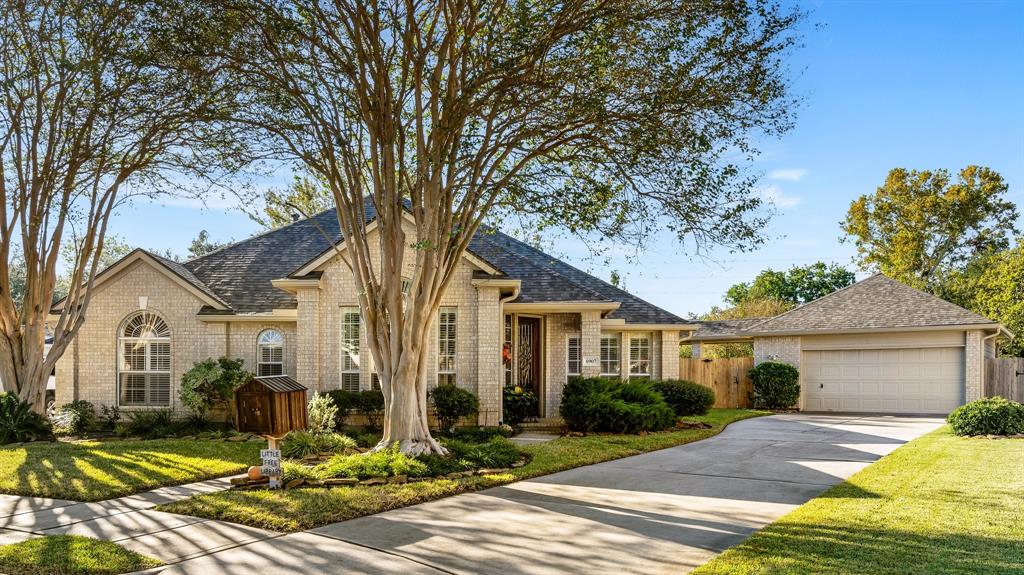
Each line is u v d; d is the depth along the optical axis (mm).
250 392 10258
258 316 18797
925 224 43625
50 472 11375
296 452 13266
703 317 52875
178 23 12133
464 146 13023
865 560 6316
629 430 17219
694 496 9812
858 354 25203
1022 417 16234
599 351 20109
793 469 12070
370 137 13133
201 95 13508
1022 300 32688
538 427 18766
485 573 6316
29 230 16906
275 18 11656
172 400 19203
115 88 14367
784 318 26844
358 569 6438
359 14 12188
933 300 25094
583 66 12008
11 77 15961
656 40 11992
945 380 23734
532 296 19734
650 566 6480
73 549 7043
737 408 27172
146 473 11250
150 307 19375
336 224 23453
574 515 8609
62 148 16531
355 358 18250
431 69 13172
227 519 8352
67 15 14430
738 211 12430
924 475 10875
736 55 11625
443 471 11398
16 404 16000
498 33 11891
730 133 12406
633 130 12047
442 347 18328
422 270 13156
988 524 7637
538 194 13305
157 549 7125
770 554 6605
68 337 17453
